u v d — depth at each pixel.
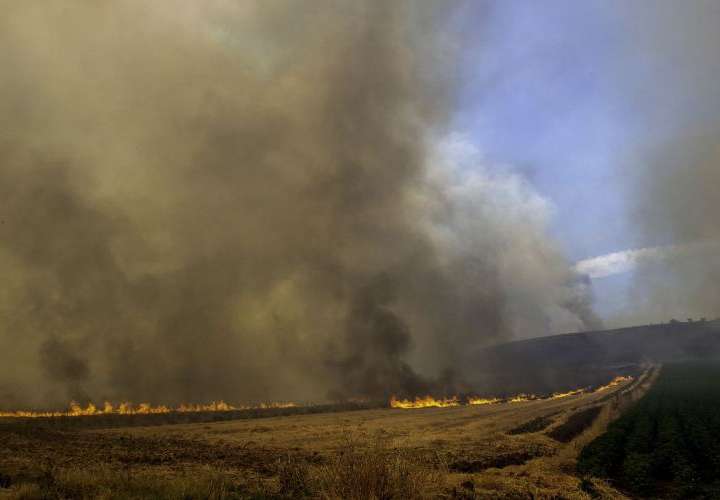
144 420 53.91
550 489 18.73
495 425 46.16
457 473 21.53
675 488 19.98
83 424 48.41
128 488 13.32
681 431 37.06
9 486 14.42
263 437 38.22
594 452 27.62
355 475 12.67
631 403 66.50
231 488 14.91
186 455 26.41
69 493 13.18
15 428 40.50
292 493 14.52
